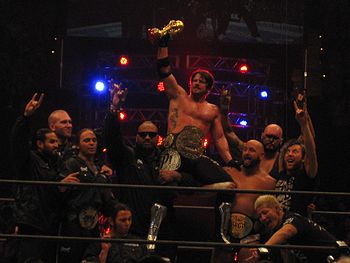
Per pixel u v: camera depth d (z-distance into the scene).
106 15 23.50
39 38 23.36
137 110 23.50
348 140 21.34
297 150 8.66
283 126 22.77
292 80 23.14
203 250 9.16
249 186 8.76
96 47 23.23
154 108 23.66
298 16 23.27
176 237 8.54
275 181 8.86
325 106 22.41
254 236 8.55
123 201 8.34
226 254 8.52
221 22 23.42
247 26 23.45
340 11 23.38
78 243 7.84
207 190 6.80
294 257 7.90
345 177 21.11
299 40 23.25
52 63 23.23
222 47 23.14
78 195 7.91
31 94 22.55
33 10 23.45
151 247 7.96
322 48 23.41
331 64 23.34
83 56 23.27
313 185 8.66
